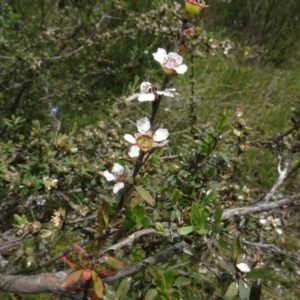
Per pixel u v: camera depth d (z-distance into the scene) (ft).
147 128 0.44
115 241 0.60
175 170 0.73
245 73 1.61
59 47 1.35
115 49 1.49
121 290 0.48
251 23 1.85
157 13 1.08
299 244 1.10
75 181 0.74
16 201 0.81
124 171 0.47
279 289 1.01
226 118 0.65
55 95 1.22
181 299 0.44
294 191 1.29
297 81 1.70
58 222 0.58
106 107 1.33
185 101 1.33
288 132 0.83
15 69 1.16
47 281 0.56
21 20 1.40
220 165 0.79
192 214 0.48
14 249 0.83
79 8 1.58
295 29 1.88
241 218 0.82
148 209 0.64
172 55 0.43
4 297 0.88
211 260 0.91
